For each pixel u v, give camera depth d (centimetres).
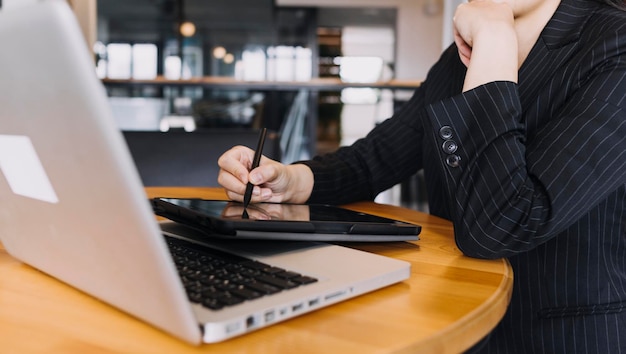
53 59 36
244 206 83
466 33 90
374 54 960
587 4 95
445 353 48
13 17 38
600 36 86
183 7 920
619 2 93
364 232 73
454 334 49
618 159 77
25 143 44
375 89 443
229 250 64
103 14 907
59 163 41
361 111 563
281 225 66
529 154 79
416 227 79
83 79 35
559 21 93
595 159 76
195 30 930
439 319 51
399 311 53
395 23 952
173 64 933
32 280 60
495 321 56
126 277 42
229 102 532
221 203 86
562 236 86
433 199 113
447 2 372
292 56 952
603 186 76
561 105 86
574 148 76
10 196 52
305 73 955
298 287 52
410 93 473
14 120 43
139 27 919
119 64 922
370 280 56
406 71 963
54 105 38
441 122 80
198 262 57
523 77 92
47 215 48
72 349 43
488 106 80
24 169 46
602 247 86
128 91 473
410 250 79
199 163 164
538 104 88
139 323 48
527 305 88
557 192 74
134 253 39
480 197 76
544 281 87
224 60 944
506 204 74
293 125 464
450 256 76
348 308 53
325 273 57
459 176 79
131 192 36
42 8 35
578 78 84
